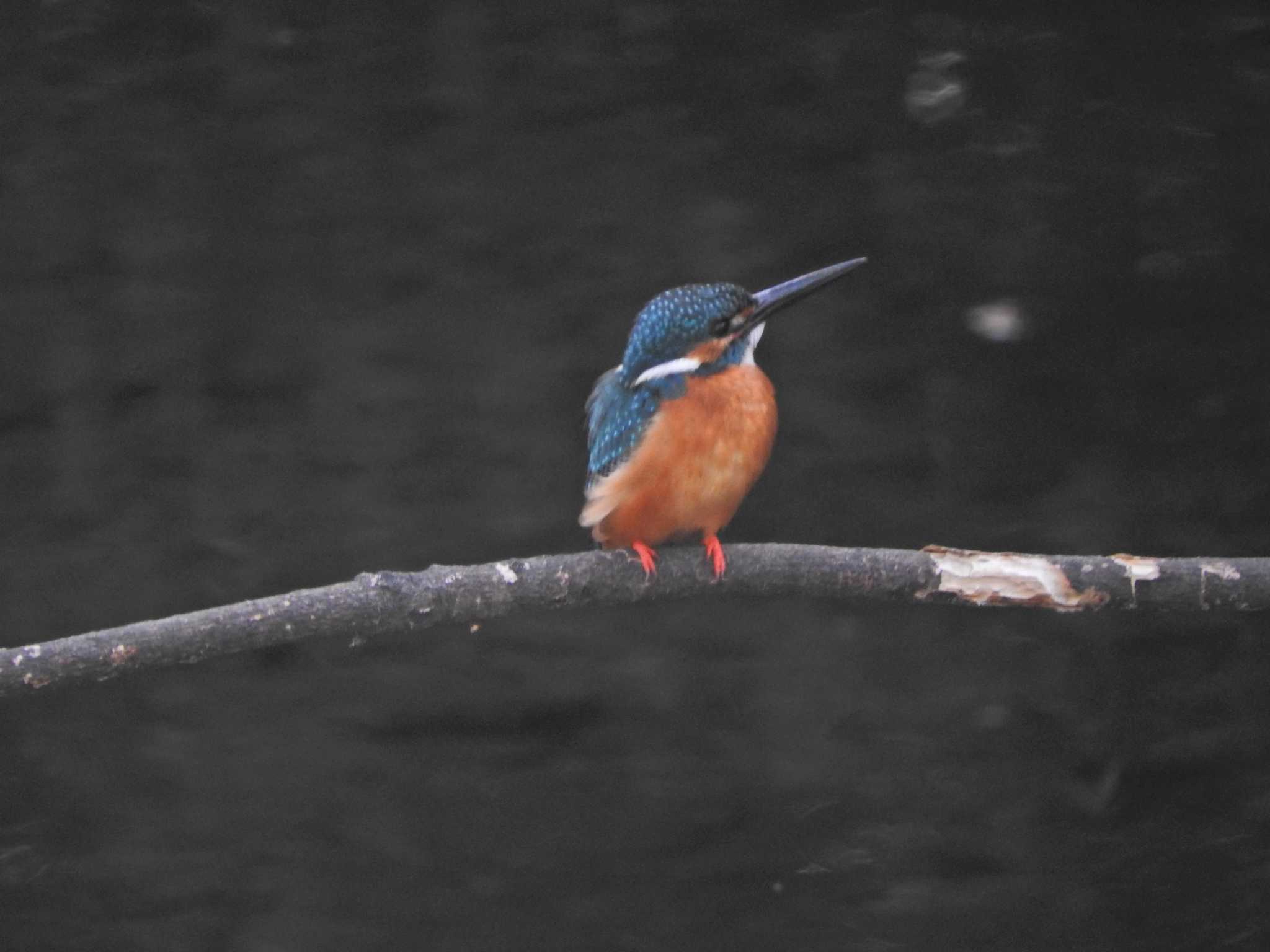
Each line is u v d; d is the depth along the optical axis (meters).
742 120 14.67
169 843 12.47
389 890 12.27
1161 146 14.35
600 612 13.32
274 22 14.77
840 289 14.26
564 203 14.48
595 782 12.59
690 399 7.66
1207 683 12.68
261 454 13.93
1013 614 13.16
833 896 11.99
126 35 14.70
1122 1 14.66
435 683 13.07
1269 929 11.61
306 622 6.50
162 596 13.45
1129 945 11.70
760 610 13.32
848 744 12.59
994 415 13.86
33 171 14.48
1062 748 12.47
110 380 14.12
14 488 13.80
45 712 12.98
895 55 14.74
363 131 14.65
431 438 13.89
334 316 14.28
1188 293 14.03
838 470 13.78
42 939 12.02
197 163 14.57
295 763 12.79
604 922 12.09
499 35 14.77
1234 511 13.33
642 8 14.85
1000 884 11.95
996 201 14.34
